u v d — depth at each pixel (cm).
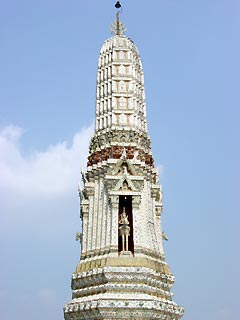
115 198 5884
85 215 6175
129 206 6053
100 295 5322
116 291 5312
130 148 6300
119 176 6028
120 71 6806
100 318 5103
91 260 5747
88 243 5950
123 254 5606
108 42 7169
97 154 6425
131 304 5138
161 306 5328
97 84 6956
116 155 6228
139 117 6681
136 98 6744
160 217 6438
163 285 5744
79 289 5684
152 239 5959
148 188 6294
